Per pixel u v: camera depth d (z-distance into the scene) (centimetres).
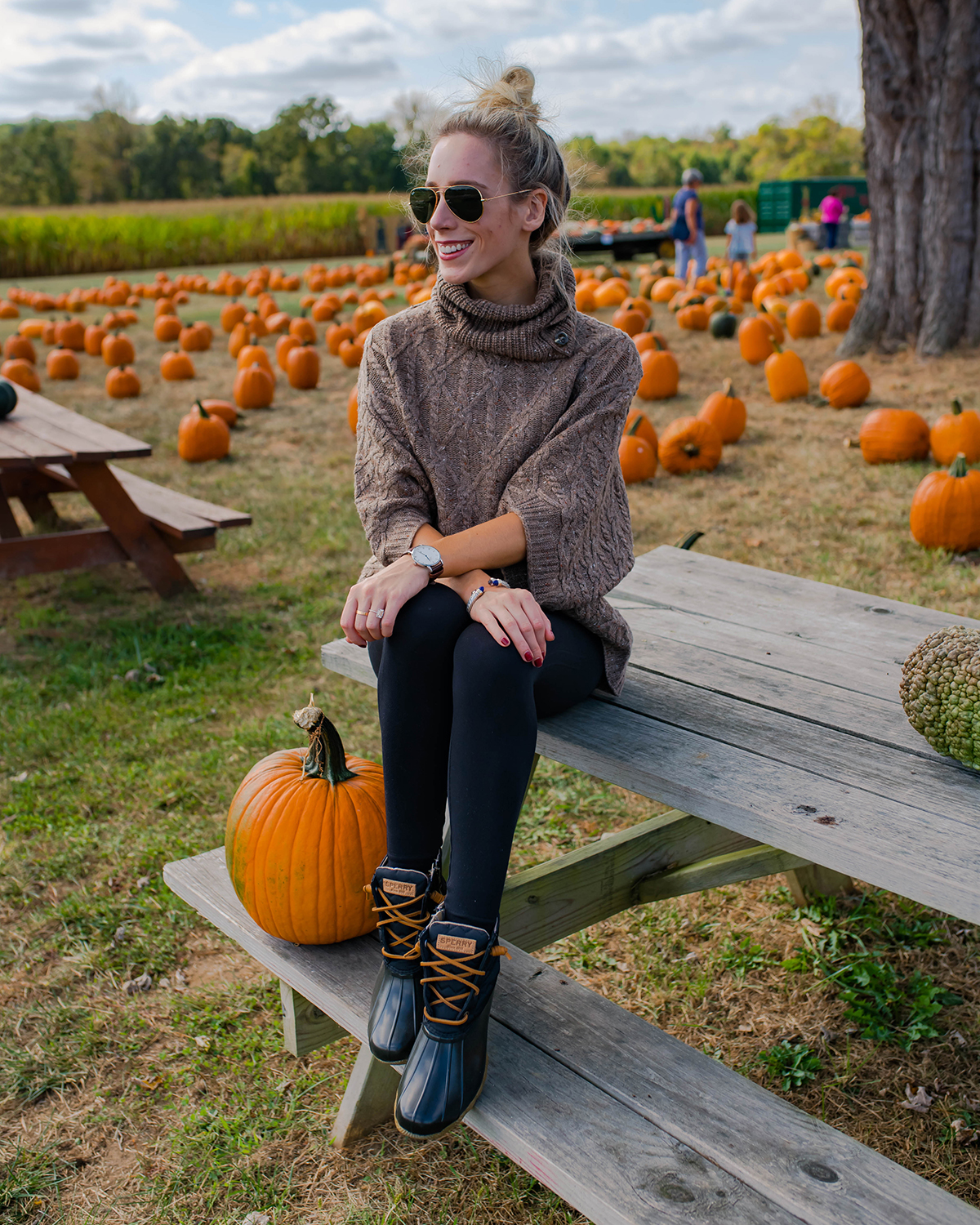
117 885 290
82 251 2773
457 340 179
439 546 163
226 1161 201
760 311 1171
